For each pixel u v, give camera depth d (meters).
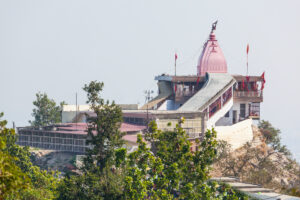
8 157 120.31
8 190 117.00
